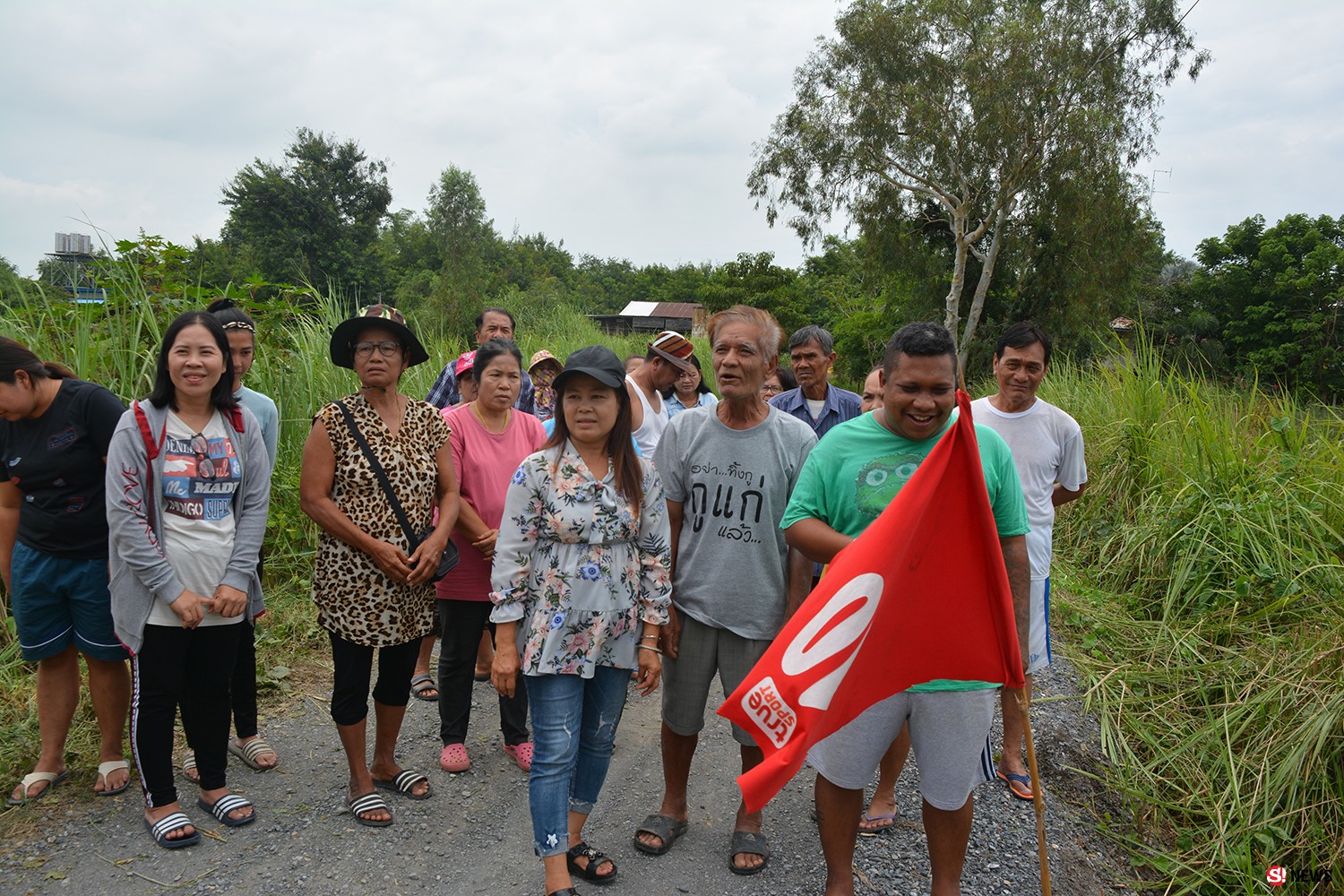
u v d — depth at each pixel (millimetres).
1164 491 6410
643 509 2881
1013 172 26266
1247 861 3369
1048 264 27984
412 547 3223
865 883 3035
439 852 3084
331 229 49062
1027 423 3832
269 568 5227
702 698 3135
